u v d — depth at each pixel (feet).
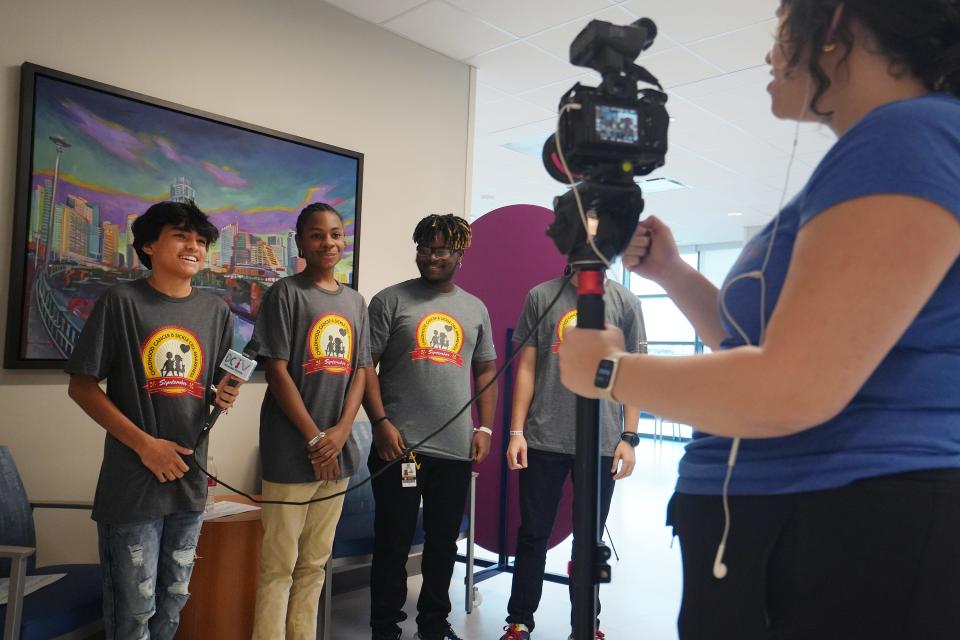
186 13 9.41
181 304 6.47
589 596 2.56
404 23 11.64
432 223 8.72
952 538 1.87
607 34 2.60
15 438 7.88
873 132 1.88
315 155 10.67
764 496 2.15
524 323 9.18
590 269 2.52
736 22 11.33
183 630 7.66
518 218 11.80
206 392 6.54
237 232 9.73
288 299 7.52
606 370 2.25
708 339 3.12
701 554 2.35
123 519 5.85
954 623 1.84
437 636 8.23
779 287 2.24
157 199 8.96
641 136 2.58
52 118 8.13
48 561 8.08
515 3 10.88
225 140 9.66
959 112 1.93
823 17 2.12
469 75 13.39
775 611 2.09
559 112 2.66
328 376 7.55
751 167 19.88
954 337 2.01
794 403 1.78
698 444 2.54
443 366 8.46
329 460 7.23
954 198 1.76
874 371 2.03
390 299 8.71
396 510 8.05
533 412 8.91
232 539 7.75
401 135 12.12
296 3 10.63
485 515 11.57
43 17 8.16
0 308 7.81
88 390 5.95
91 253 8.39
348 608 10.00
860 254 1.74
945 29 2.02
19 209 7.86
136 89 8.91
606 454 8.69
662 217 27.61
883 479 1.94
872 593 1.91
